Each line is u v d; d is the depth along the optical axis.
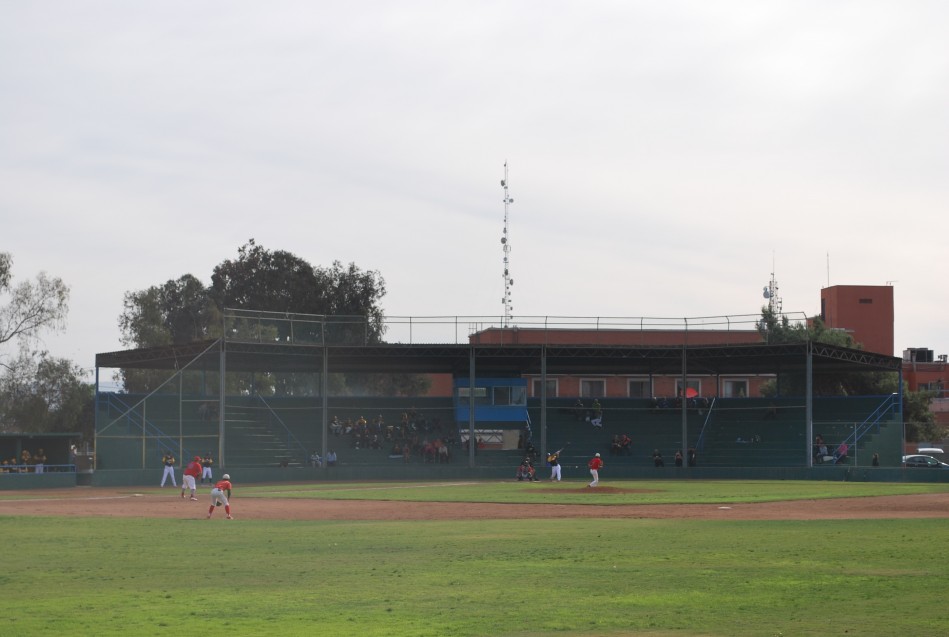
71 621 15.82
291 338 71.19
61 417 88.12
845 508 41.09
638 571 20.95
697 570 21.00
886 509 40.47
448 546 26.53
